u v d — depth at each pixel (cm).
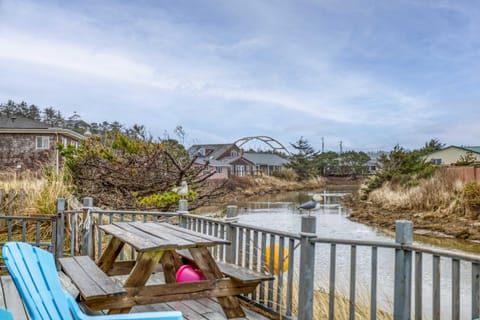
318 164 4981
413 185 2109
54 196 685
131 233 318
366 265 750
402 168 2441
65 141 2216
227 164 3578
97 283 274
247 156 4681
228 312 309
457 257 226
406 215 1669
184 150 1127
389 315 391
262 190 3394
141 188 890
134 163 896
